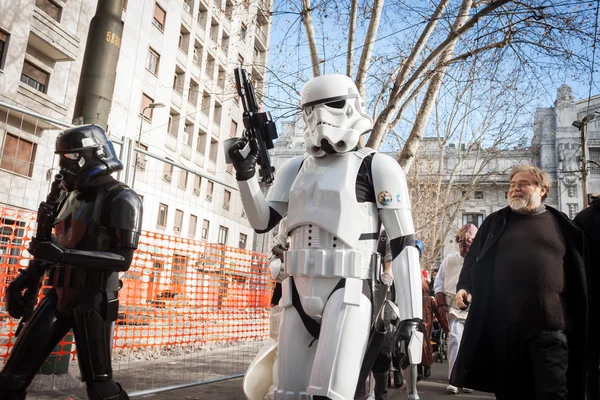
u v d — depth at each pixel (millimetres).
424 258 20188
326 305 2279
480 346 3416
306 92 2523
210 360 7332
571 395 3146
